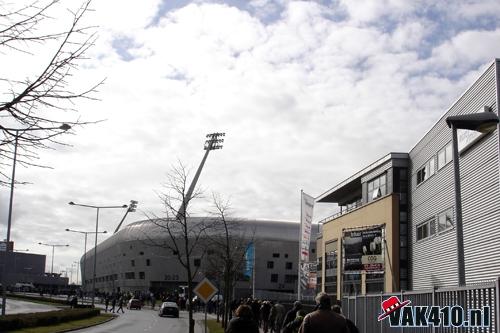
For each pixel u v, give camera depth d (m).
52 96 6.04
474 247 26.86
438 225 32.69
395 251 39.41
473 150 27.23
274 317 26.42
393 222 39.75
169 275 119.12
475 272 26.61
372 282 42.56
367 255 42.91
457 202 14.43
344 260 45.28
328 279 53.72
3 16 5.75
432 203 33.94
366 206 44.44
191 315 25.16
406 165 40.59
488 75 25.14
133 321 47.72
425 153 35.88
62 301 76.94
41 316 35.84
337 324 9.22
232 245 57.88
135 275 125.69
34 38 5.85
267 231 119.94
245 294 81.31
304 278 40.81
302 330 9.28
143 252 122.75
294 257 119.31
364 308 19.34
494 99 24.39
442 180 32.12
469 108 27.72
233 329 10.39
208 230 83.56
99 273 154.50
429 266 34.25
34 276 158.50
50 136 6.14
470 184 27.56
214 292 23.56
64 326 36.94
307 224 41.22
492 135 24.81
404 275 39.16
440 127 32.75
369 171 45.66
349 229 45.22
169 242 108.00
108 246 144.00
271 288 117.31
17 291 135.00
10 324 31.72
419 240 36.66
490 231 24.94
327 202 61.59
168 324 43.72
